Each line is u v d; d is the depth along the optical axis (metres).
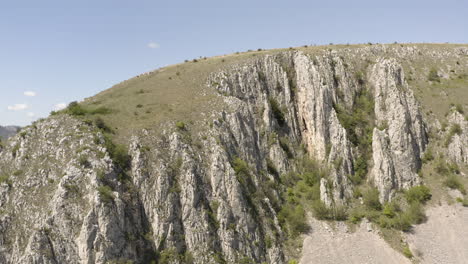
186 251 51.12
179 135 60.62
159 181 53.41
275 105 82.00
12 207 49.25
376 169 72.00
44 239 45.50
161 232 50.72
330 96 80.38
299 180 74.69
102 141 55.47
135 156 55.44
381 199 69.06
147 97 74.38
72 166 50.72
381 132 74.62
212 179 57.56
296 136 82.25
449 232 62.47
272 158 74.62
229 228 54.38
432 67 94.06
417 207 65.88
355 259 58.28
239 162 62.69
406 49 98.94
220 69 83.62
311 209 67.94
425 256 58.72
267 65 85.94
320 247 60.16
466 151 75.31
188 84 79.88
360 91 86.94
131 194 51.91
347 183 71.94
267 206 62.66
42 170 52.03
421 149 77.12
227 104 71.75
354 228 64.44
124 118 64.81
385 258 58.47
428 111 83.00
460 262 57.41
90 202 47.56
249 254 54.06
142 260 48.47
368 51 95.31
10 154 55.69
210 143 62.22
